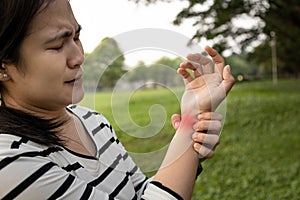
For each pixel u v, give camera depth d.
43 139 1.22
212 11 8.47
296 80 28.69
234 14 9.30
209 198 5.48
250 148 8.89
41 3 1.12
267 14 10.13
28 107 1.25
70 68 1.17
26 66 1.16
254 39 10.29
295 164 7.16
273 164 7.39
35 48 1.14
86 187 1.19
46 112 1.28
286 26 10.81
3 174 1.13
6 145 1.18
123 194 1.37
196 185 6.07
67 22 1.16
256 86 20.88
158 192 1.21
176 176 1.23
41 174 1.15
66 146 1.31
